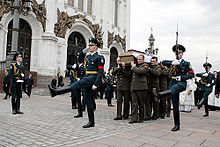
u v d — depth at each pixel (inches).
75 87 213.6
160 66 296.5
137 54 275.1
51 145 151.4
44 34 941.8
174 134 195.9
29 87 585.6
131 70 275.9
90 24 1200.8
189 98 410.0
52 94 212.1
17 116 271.1
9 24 890.7
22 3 587.8
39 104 415.8
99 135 183.9
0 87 657.0
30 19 933.8
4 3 823.7
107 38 1320.1
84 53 281.6
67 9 1076.5
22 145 150.2
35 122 235.6
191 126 242.1
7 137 171.0
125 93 284.7
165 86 330.0
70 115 295.1
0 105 379.6
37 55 943.7
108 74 458.6
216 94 258.7
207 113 347.9
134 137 179.9
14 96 288.5
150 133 197.5
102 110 371.2
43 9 935.0
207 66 358.3
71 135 181.9
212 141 173.5
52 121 245.0
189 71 210.2
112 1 1406.3
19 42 909.8
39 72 929.5
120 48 1472.7
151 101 298.5
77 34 1180.5
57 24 1003.9
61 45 1024.2
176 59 221.1
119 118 274.8
